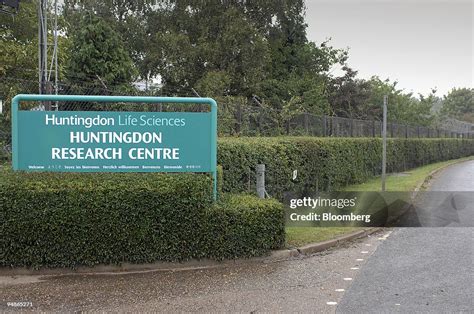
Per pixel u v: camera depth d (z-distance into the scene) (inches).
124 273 263.3
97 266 265.0
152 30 1391.5
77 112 278.8
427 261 299.4
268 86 1353.3
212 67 1267.2
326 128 717.3
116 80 653.9
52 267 260.1
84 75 640.4
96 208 262.4
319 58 1572.3
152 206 269.4
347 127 799.1
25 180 265.0
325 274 267.7
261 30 1444.4
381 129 989.2
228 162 379.9
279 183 457.4
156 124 287.6
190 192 275.4
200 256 278.4
